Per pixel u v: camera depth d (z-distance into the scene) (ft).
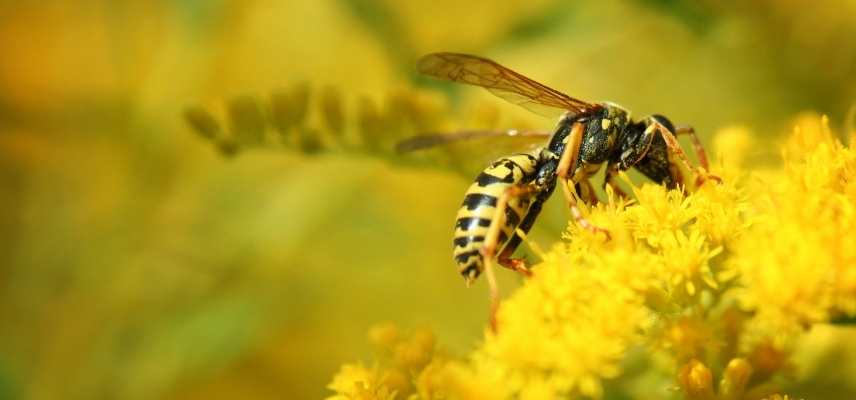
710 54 0.59
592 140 0.52
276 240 0.64
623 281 0.47
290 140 0.55
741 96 0.59
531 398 0.46
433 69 0.50
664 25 0.60
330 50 0.66
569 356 0.46
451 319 0.62
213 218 0.64
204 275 0.63
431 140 0.54
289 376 0.63
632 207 0.48
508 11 0.63
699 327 0.47
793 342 0.49
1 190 0.65
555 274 0.46
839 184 0.48
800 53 0.57
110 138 0.65
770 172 0.49
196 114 0.55
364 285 0.63
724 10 0.57
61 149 0.66
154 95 0.66
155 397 0.61
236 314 0.61
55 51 0.68
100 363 0.62
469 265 0.50
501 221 0.49
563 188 0.50
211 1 0.65
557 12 0.61
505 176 0.50
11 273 0.63
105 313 0.62
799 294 0.46
